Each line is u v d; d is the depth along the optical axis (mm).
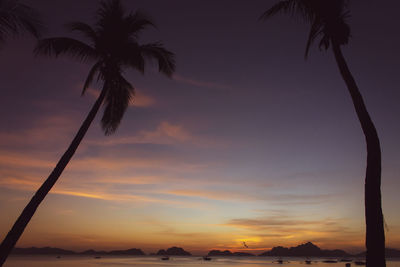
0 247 8516
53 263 124438
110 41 11969
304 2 9719
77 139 10641
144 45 12742
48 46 11406
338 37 9242
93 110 11281
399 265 140125
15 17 8250
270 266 133875
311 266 144625
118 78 12539
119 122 13406
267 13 10336
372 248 7176
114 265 110812
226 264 153250
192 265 129000
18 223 8914
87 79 12547
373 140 7914
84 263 127875
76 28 12039
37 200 9383
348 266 141375
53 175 9844
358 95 8477
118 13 12352
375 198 7473
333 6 9305
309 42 9883
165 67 13031
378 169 7672
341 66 8953
